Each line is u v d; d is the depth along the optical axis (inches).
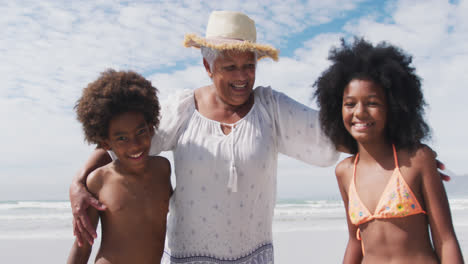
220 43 105.1
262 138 107.3
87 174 101.4
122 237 94.7
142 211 96.7
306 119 110.3
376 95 84.7
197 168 103.4
